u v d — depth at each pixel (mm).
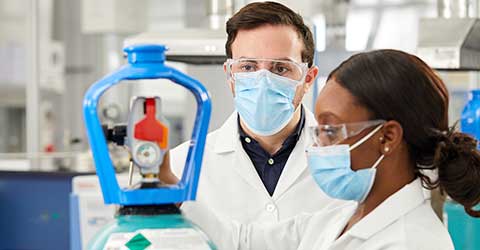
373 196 1564
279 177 2166
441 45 3180
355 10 5531
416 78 1488
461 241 2348
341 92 1518
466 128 2488
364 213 1586
